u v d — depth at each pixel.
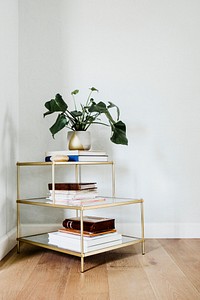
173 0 2.62
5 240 2.10
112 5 2.62
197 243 2.38
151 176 2.58
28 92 2.59
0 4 2.08
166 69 2.60
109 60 2.61
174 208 2.57
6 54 2.22
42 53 2.60
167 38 2.61
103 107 2.20
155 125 2.59
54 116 2.58
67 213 2.57
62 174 2.57
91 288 1.53
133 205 2.57
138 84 2.60
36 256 2.08
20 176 2.55
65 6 2.62
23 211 2.55
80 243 1.86
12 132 2.36
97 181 2.57
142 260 1.96
